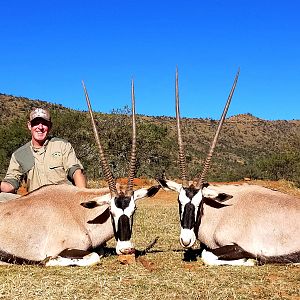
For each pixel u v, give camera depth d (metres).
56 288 2.13
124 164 12.00
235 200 2.82
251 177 11.98
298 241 2.66
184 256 2.89
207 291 2.08
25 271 2.46
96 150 12.00
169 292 2.07
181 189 2.76
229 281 2.25
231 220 2.74
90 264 2.60
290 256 2.65
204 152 25.38
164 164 13.02
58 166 3.12
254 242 2.67
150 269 2.50
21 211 2.71
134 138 2.76
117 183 2.90
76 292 2.07
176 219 4.95
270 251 2.66
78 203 2.77
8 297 2.02
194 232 2.71
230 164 20.77
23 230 2.66
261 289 2.13
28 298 2.00
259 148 29.88
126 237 2.61
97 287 2.14
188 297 2.01
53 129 12.65
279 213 2.71
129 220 2.62
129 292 2.07
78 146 12.34
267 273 2.42
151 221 4.75
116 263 2.65
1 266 2.60
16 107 26.34
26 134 13.63
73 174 3.12
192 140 28.42
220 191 2.88
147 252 3.04
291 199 2.78
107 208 2.78
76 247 2.67
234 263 2.64
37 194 2.80
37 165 3.10
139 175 12.38
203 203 2.83
